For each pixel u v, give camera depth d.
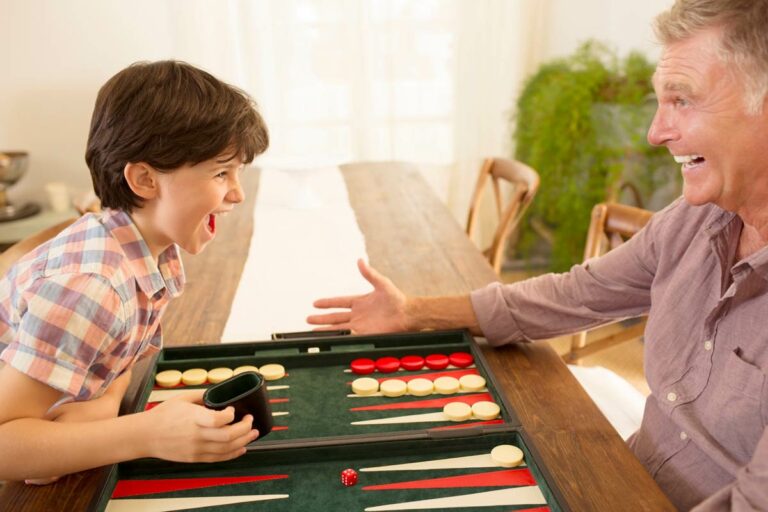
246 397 0.98
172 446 0.96
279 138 3.76
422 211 2.34
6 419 0.95
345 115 3.77
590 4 3.79
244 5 3.49
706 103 0.99
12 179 3.33
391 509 0.95
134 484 1.00
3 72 3.42
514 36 3.69
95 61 3.48
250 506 0.96
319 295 1.67
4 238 3.27
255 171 2.89
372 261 1.90
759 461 0.88
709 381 1.13
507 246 4.07
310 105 3.73
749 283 1.07
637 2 3.54
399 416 1.16
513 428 1.07
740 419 1.06
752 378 1.05
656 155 3.25
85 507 0.97
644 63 3.30
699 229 1.22
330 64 3.67
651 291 1.29
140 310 1.12
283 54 3.62
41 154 3.56
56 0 3.37
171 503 0.97
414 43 3.70
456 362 1.32
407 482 1.01
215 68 3.59
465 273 1.81
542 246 4.06
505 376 1.29
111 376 1.11
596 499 0.97
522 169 2.54
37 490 1.00
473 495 0.98
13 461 0.94
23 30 3.38
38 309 0.96
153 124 1.00
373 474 1.03
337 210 2.36
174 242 1.14
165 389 1.24
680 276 1.21
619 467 1.03
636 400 1.81
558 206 3.41
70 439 0.95
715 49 0.96
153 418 0.97
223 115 1.04
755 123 0.98
